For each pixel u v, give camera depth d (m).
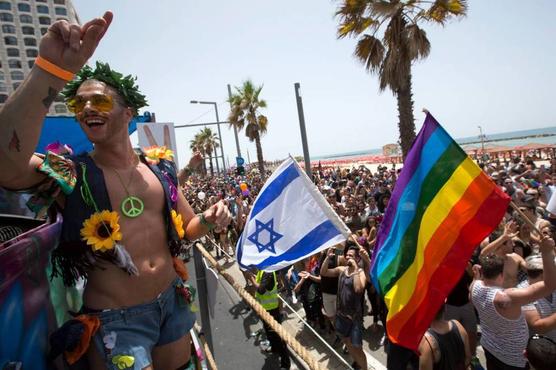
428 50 11.38
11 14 71.12
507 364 3.35
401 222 3.50
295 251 3.57
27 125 1.05
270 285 5.41
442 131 3.41
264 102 25.06
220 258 11.42
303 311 7.21
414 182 3.50
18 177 1.13
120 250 1.38
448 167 3.32
